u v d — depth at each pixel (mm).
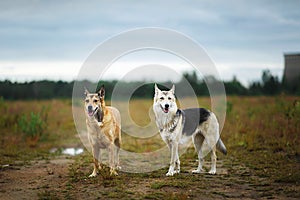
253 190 8328
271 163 10930
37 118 16703
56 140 16594
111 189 8430
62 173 10305
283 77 35281
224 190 8328
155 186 8477
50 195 8023
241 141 13758
